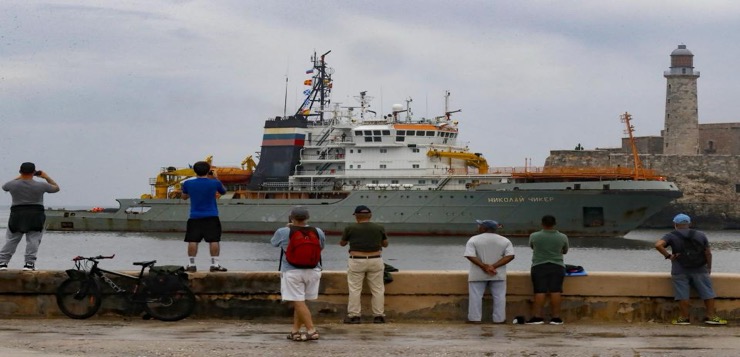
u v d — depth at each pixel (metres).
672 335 17.47
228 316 19.41
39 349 15.34
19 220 19.70
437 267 50.72
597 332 17.86
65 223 93.06
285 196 83.81
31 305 19.38
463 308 19.55
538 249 19.02
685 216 19.00
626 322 19.31
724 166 113.25
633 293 19.33
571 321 19.41
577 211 74.31
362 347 15.91
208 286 19.39
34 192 19.81
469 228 76.25
